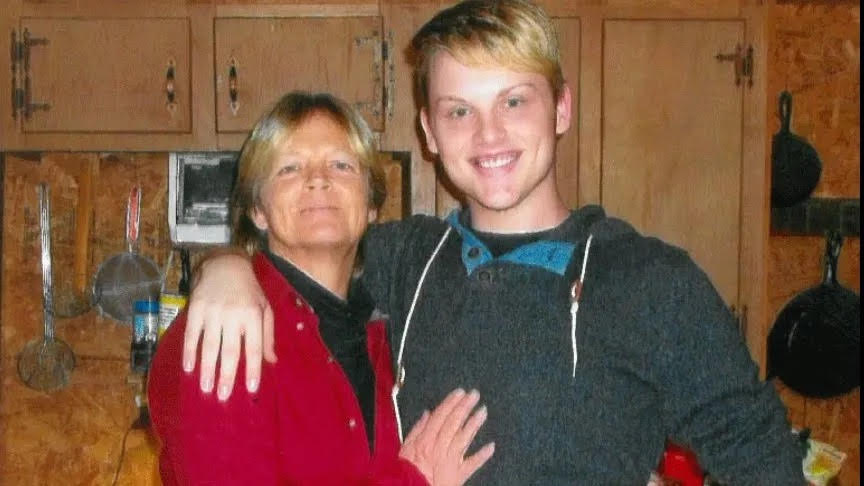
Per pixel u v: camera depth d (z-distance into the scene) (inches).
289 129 51.2
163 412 47.4
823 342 102.7
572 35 87.0
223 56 86.8
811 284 104.3
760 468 46.9
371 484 47.5
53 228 99.4
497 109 48.8
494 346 48.8
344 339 52.2
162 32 86.7
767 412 48.0
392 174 95.8
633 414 48.2
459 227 53.6
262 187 51.9
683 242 88.4
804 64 102.4
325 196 50.9
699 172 87.9
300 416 48.6
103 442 100.7
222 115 87.1
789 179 101.5
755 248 88.1
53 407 100.5
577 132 87.6
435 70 49.6
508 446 47.6
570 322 48.3
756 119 87.7
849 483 104.3
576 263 49.6
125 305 99.7
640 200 88.0
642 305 47.4
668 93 87.5
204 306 46.7
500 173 49.3
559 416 47.4
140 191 99.8
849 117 102.8
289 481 48.4
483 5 49.4
